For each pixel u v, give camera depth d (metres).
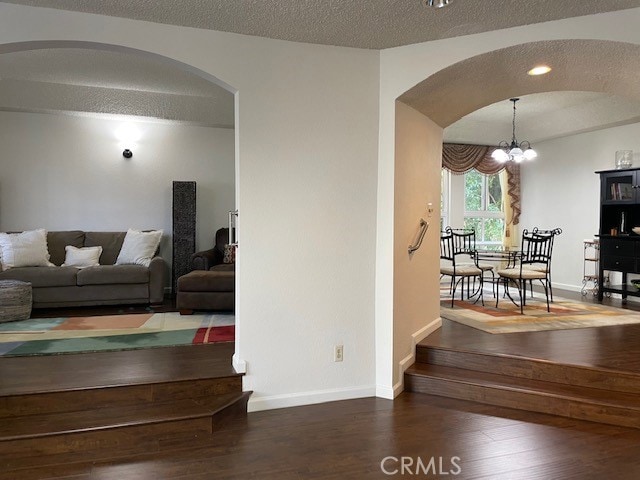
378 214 3.23
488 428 2.73
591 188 6.54
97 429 2.43
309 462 2.32
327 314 3.13
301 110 3.06
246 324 2.96
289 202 3.04
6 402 2.57
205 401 2.81
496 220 7.96
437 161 4.13
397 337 3.29
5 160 5.71
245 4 2.51
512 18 2.67
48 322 4.42
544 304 5.50
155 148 6.26
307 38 2.99
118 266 5.34
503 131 7.44
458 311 5.03
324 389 3.13
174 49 2.80
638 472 2.23
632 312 4.98
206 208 6.49
